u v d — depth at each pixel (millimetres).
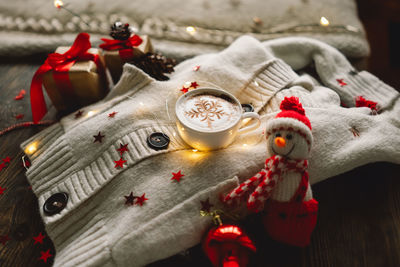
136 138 505
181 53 721
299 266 468
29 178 516
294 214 444
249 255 465
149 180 476
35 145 553
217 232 432
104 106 569
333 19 768
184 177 473
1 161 561
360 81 618
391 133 521
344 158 496
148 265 468
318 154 497
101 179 486
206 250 441
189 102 490
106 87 646
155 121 527
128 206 466
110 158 500
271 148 438
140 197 463
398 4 979
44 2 781
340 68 636
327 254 475
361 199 517
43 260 469
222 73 565
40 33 743
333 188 529
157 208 456
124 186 478
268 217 465
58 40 730
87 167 503
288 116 427
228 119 469
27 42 723
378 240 483
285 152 425
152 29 765
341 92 603
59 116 618
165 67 596
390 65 830
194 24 772
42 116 597
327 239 486
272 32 761
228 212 468
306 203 446
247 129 479
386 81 785
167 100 542
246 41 623
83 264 436
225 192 466
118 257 437
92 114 560
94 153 507
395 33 919
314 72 663
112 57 608
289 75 585
